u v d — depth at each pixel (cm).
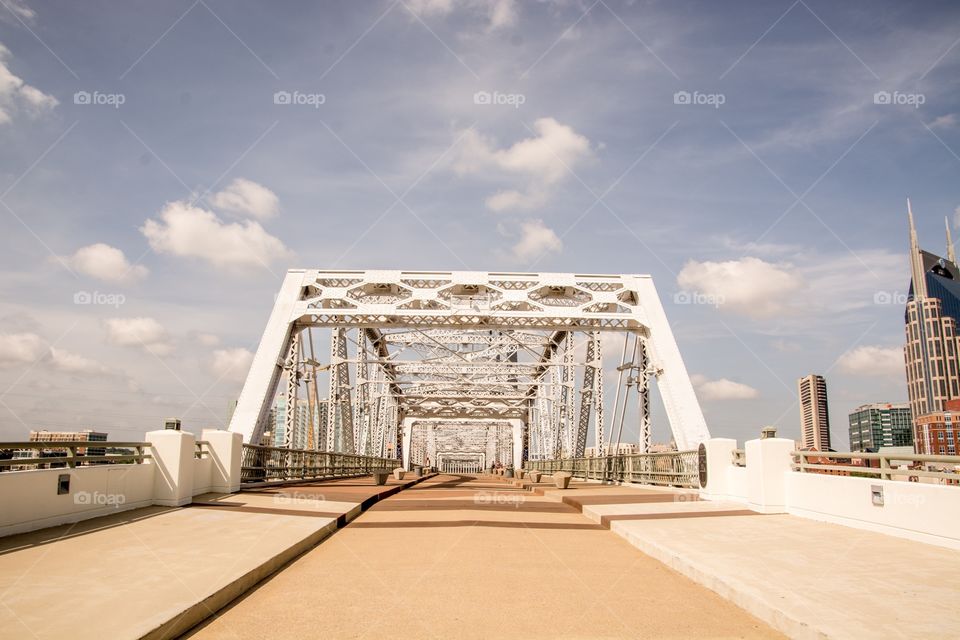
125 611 615
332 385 3597
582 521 1450
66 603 640
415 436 9400
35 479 1066
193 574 767
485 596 753
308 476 2741
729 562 859
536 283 2855
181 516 1270
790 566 834
